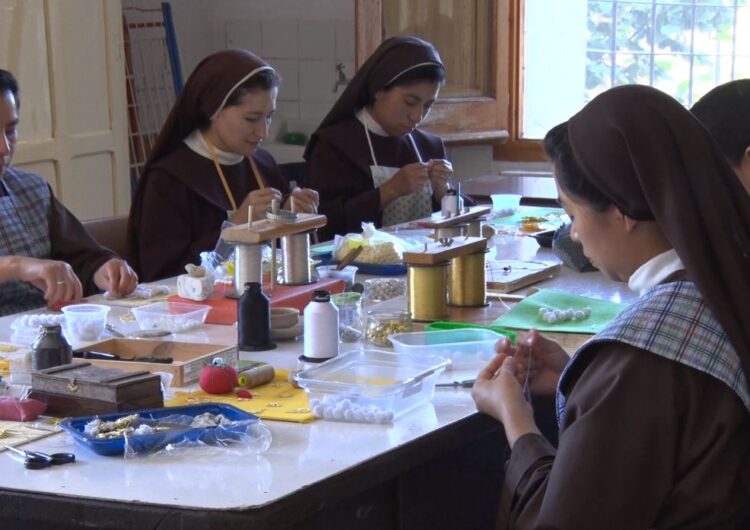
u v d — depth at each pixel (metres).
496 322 2.46
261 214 3.29
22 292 3.03
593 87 5.81
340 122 4.18
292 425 1.81
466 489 2.04
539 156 5.85
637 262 1.57
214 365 1.98
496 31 5.59
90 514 1.50
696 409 1.45
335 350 2.19
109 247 3.51
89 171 4.69
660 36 5.67
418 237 3.40
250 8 5.77
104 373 1.87
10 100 2.92
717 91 2.05
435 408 1.90
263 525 1.46
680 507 1.46
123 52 4.86
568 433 1.48
